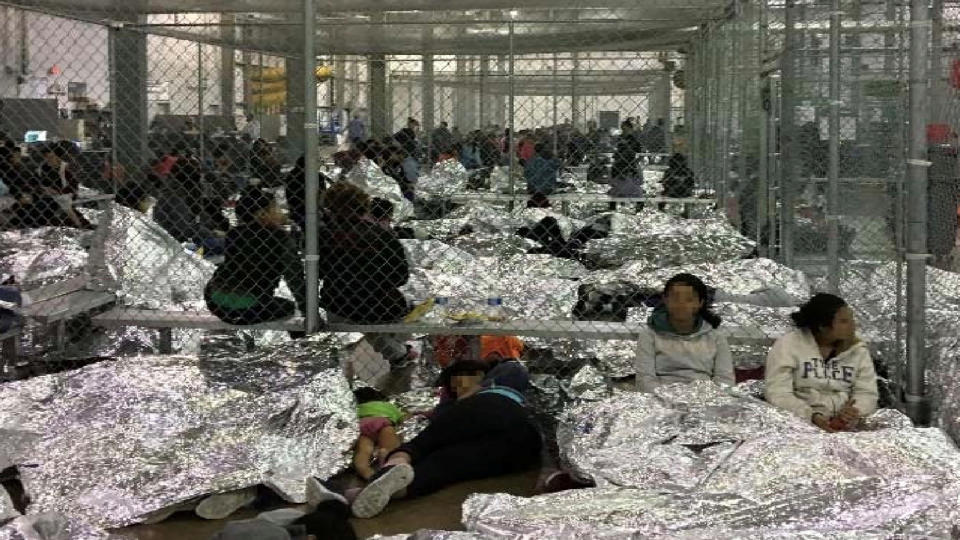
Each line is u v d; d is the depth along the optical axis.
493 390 5.18
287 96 14.95
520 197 13.77
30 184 8.93
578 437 4.78
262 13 11.10
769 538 3.55
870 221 6.45
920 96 5.10
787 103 8.34
